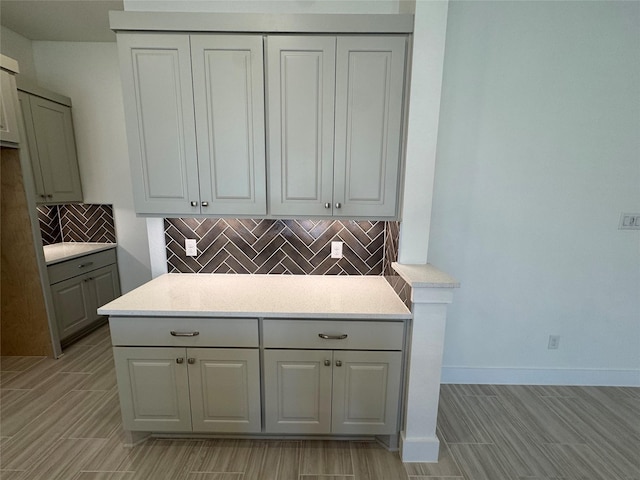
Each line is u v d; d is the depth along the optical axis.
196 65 1.55
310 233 2.03
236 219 2.01
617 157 1.98
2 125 2.09
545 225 2.07
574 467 1.58
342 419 1.60
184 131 1.62
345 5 1.76
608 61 1.87
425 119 1.53
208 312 1.48
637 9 1.81
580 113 1.93
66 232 3.18
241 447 1.66
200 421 1.62
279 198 1.69
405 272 1.52
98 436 1.72
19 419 1.85
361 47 1.52
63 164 2.83
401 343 1.51
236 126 1.62
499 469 1.56
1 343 2.50
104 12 2.34
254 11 1.75
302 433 1.64
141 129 1.62
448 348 2.25
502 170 2.00
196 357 1.54
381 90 1.56
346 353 1.52
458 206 2.04
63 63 2.88
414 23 1.46
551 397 2.13
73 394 2.09
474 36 1.85
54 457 1.58
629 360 2.23
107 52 2.87
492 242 2.09
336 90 1.56
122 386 1.57
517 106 1.93
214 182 1.68
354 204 1.68
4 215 2.30
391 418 1.59
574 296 2.15
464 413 1.96
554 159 1.99
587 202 2.03
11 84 2.15
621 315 2.17
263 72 1.56
